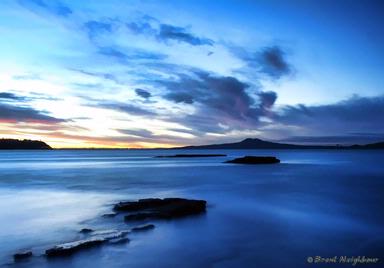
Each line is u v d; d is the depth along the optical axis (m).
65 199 24.83
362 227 15.40
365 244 12.72
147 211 17.72
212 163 89.19
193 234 14.14
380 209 20.02
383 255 11.48
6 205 22.23
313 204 21.86
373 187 31.38
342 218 17.41
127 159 127.00
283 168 63.56
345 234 14.16
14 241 13.35
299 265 10.61
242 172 53.72
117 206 19.12
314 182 36.53
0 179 42.25
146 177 44.88
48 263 10.71
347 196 25.58
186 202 19.11
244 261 11.01
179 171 57.38
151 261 10.97
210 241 13.17
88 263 10.73
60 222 16.66
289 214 18.50
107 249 11.99
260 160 84.25
